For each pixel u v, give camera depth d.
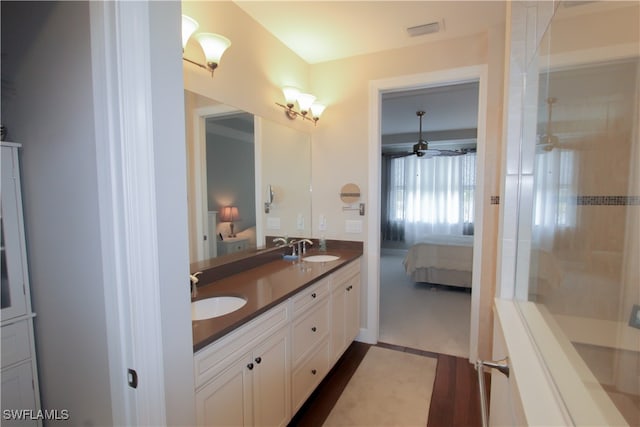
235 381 1.34
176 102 0.92
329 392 2.21
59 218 1.03
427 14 2.20
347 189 2.94
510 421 0.97
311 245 3.08
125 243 0.83
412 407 2.05
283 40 2.59
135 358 0.85
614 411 0.68
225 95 2.09
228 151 2.16
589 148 0.95
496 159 2.39
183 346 0.98
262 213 2.49
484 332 2.51
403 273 5.60
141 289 0.84
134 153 0.81
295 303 1.80
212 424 1.22
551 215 1.15
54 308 1.12
